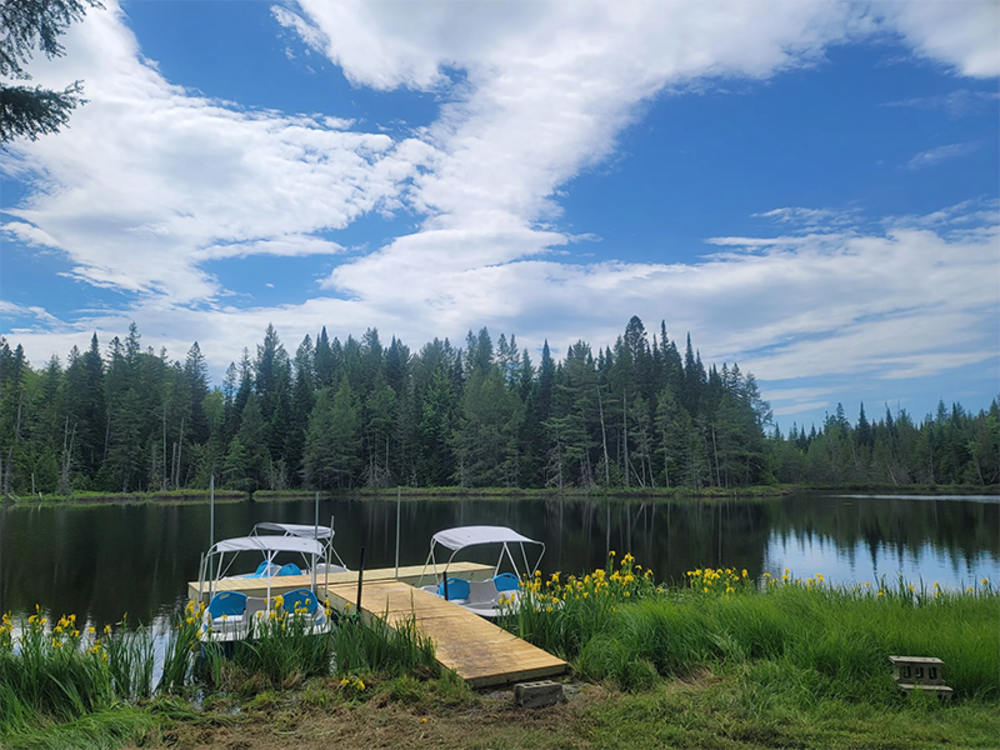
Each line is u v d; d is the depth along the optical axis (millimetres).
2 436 61938
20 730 5430
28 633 7344
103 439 73000
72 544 26672
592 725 5477
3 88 7812
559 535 31844
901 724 5289
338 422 73188
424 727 5543
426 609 9930
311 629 7836
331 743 5230
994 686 5941
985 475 92312
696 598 9586
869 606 8453
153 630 12750
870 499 66438
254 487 69562
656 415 75312
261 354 95625
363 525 36156
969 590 10242
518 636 8305
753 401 80000
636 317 85500
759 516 44562
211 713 6020
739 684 6215
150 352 78625
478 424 75188
